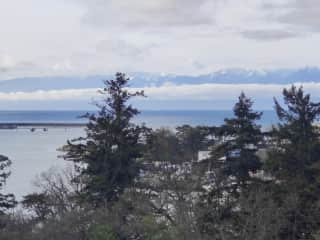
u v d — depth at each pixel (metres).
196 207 24.11
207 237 22.42
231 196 28.08
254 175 30.64
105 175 30.45
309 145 28.94
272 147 30.34
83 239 22.28
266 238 23.34
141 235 22.77
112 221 23.39
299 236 27.02
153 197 25.91
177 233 21.61
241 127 29.64
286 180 28.56
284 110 30.20
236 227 24.50
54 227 22.55
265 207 25.98
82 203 29.16
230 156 29.66
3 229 23.91
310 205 27.25
